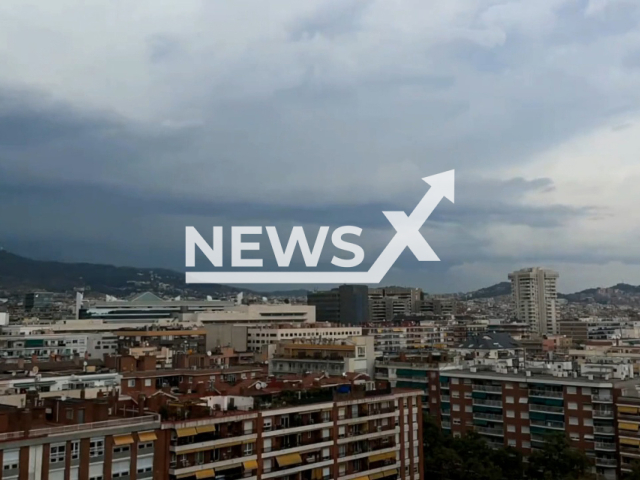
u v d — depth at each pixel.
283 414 136.88
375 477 151.25
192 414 125.50
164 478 117.94
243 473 127.75
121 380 193.75
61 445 105.44
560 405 184.25
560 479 159.25
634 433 170.62
